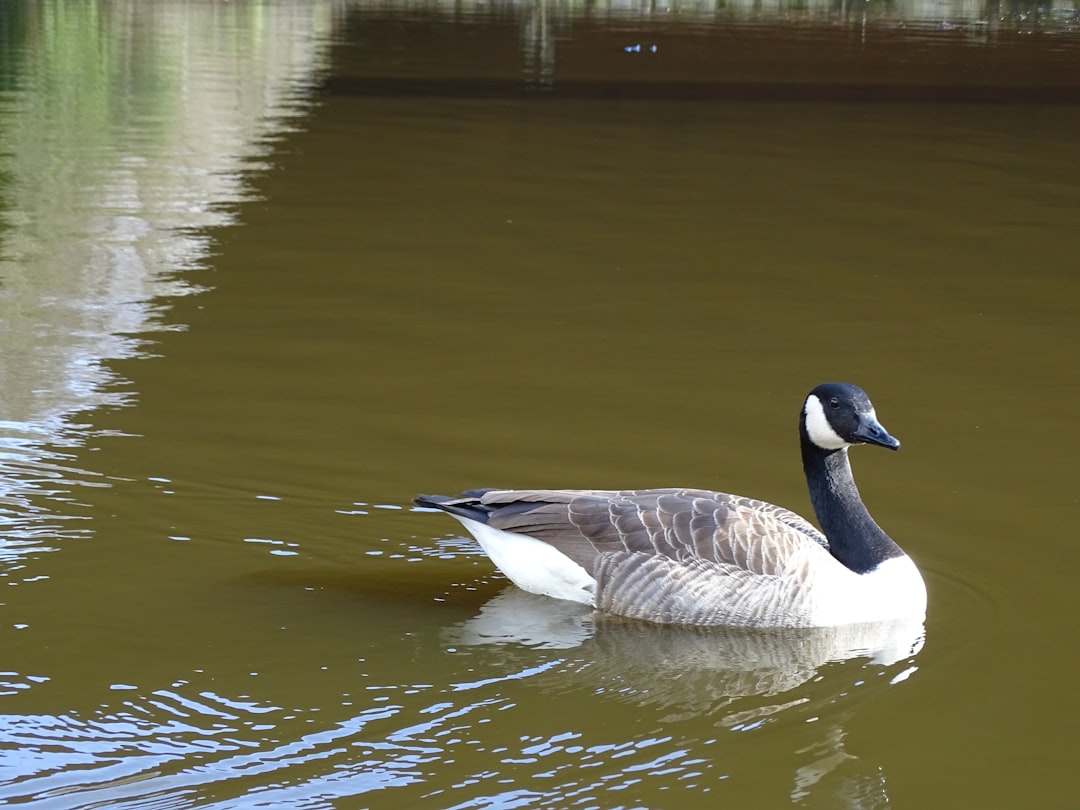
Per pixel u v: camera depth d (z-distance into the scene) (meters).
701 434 12.77
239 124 29.27
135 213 20.81
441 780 7.14
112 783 7.01
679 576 9.09
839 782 7.27
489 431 12.70
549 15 56.94
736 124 31.03
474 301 17.05
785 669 8.52
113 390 13.34
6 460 11.34
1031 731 7.84
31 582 9.29
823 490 9.59
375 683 8.14
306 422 12.73
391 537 10.33
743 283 18.19
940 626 9.15
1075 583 9.80
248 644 8.57
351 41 45.97
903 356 15.28
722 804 7.02
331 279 17.80
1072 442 12.73
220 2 57.59
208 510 10.59
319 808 6.84
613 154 26.95
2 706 7.73
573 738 7.61
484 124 30.08
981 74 40.81
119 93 33.00
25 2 52.53
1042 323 16.66
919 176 25.69
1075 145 29.25
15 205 20.94
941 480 11.77
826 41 48.72
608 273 18.48
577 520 9.34
